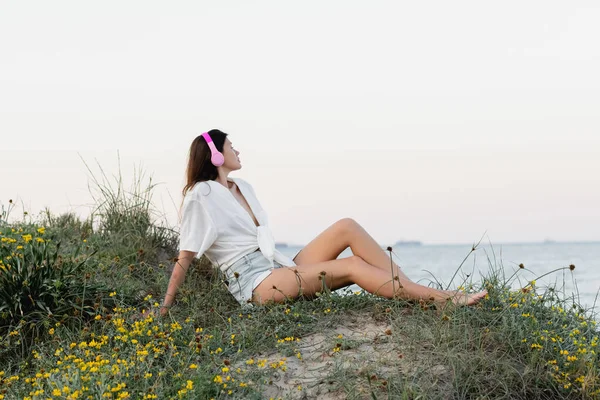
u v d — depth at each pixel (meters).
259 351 3.52
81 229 6.31
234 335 3.63
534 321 3.65
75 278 4.37
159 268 5.33
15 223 5.61
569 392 3.21
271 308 3.96
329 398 3.04
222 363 3.30
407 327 3.59
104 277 4.79
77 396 2.73
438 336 3.44
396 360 3.29
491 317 3.70
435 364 3.26
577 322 3.79
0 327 3.84
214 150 4.39
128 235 5.95
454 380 3.10
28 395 3.07
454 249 94.44
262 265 4.23
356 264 4.02
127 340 3.48
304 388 3.12
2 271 4.05
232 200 4.35
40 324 3.91
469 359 3.21
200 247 4.20
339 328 3.77
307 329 3.76
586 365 3.31
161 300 4.51
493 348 3.42
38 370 3.32
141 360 3.13
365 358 3.32
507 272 4.25
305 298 4.16
